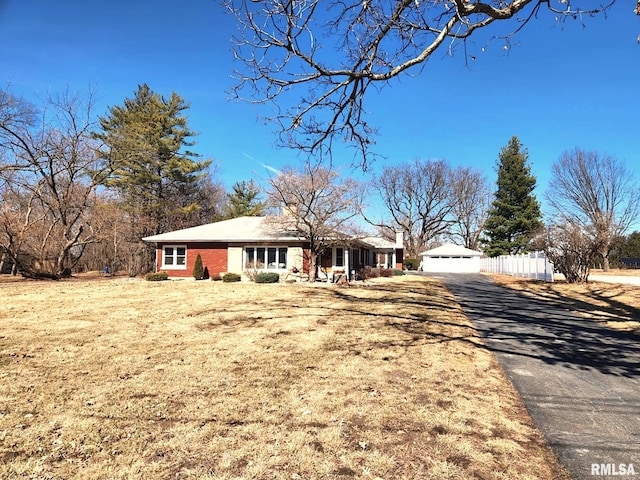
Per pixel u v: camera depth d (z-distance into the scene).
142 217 31.80
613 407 4.41
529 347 7.28
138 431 3.64
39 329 8.48
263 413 4.07
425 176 52.88
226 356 6.34
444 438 3.57
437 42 4.42
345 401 4.42
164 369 5.61
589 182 40.56
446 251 43.84
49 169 24.59
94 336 7.80
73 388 4.79
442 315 10.87
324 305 12.35
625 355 6.73
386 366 5.84
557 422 3.99
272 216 23.55
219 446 3.37
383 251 37.50
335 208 20.86
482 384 5.13
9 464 3.06
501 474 3.01
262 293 15.59
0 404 4.27
